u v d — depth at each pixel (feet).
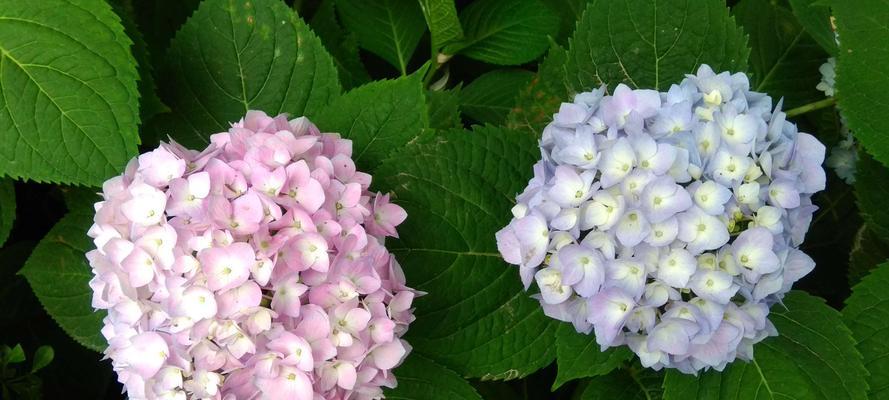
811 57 2.45
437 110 2.25
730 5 2.62
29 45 1.81
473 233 1.96
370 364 1.79
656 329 1.73
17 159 1.79
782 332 1.90
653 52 2.06
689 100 1.77
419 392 1.96
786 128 1.81
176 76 2.11
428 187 1.96
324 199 1.73
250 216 1.69
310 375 1.70
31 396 2.15
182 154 1.77
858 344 1.94
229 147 1.79
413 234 1.94
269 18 2.09
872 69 2.07
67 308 2.06
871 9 2.08
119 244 1.71
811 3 2.25
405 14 2.46
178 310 1.67
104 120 1.81
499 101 2.42
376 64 2.63
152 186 1.71
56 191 2.24
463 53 2.42
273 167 1.75
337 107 2.02
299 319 1.71
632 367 2.07
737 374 1.87
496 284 1.97
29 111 1.80
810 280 2.37
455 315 1.96
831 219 2.39
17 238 2.33
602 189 1.71
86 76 1.82
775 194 1.75
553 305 1.82
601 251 1.72
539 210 1.74
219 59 2.10
